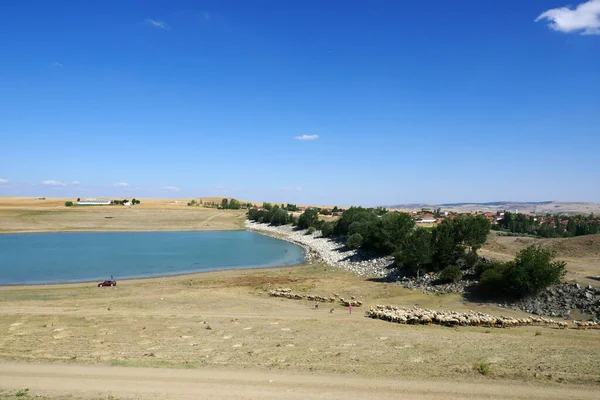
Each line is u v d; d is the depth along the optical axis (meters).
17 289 64.62
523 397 18.27
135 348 29.17
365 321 41.12
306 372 22.33
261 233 184.62
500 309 47.50
